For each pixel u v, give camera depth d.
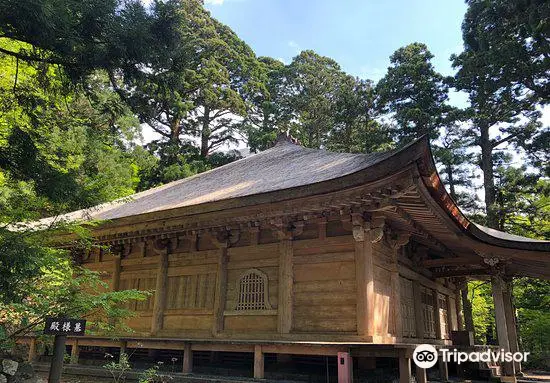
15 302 7.77
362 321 9.49
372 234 9.99
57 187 7.49
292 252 10.98
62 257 10.23
